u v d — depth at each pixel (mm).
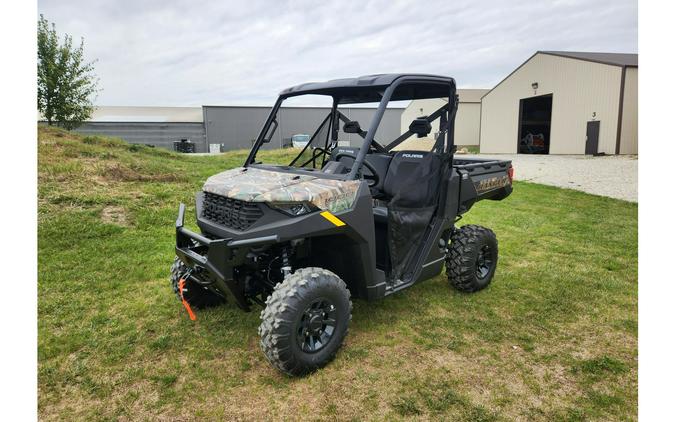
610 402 2355
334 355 2711
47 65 14125
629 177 11562
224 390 2461
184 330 3125
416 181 3361
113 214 6023
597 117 17594
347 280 3041
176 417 2246
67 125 15039
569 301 3701
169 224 5867
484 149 25406
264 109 37969
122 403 2342
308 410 2291
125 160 9281
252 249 2611
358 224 2740
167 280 4066
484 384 2521
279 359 2428
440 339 3043
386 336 3082
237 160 13570
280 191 2562
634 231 6168
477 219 6957
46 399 2365
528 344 2982
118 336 3041
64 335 3018
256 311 3426
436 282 4164
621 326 3244
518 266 4629
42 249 4699
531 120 24031
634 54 23312
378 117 2943
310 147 3680
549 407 2318
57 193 6379
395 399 2373
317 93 3434
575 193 9578
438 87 3379
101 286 3875
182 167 10195
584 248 5301
